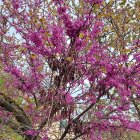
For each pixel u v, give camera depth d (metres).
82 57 6.11
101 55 6.18
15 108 7.50
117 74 6.09
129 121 6.61
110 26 7.31
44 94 6.34
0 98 7.41
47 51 6.05
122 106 6.53
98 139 6.84
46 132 6.22
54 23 6.20
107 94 6.25
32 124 6.76
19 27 6.41
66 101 6.13
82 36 5.64
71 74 6.09
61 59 6.10
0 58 6.64
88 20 6.07
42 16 6.40
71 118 6.54
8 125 7.23
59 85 6.17
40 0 6.78
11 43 6.95
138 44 6.31
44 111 6.34
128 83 6.19
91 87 6.23
